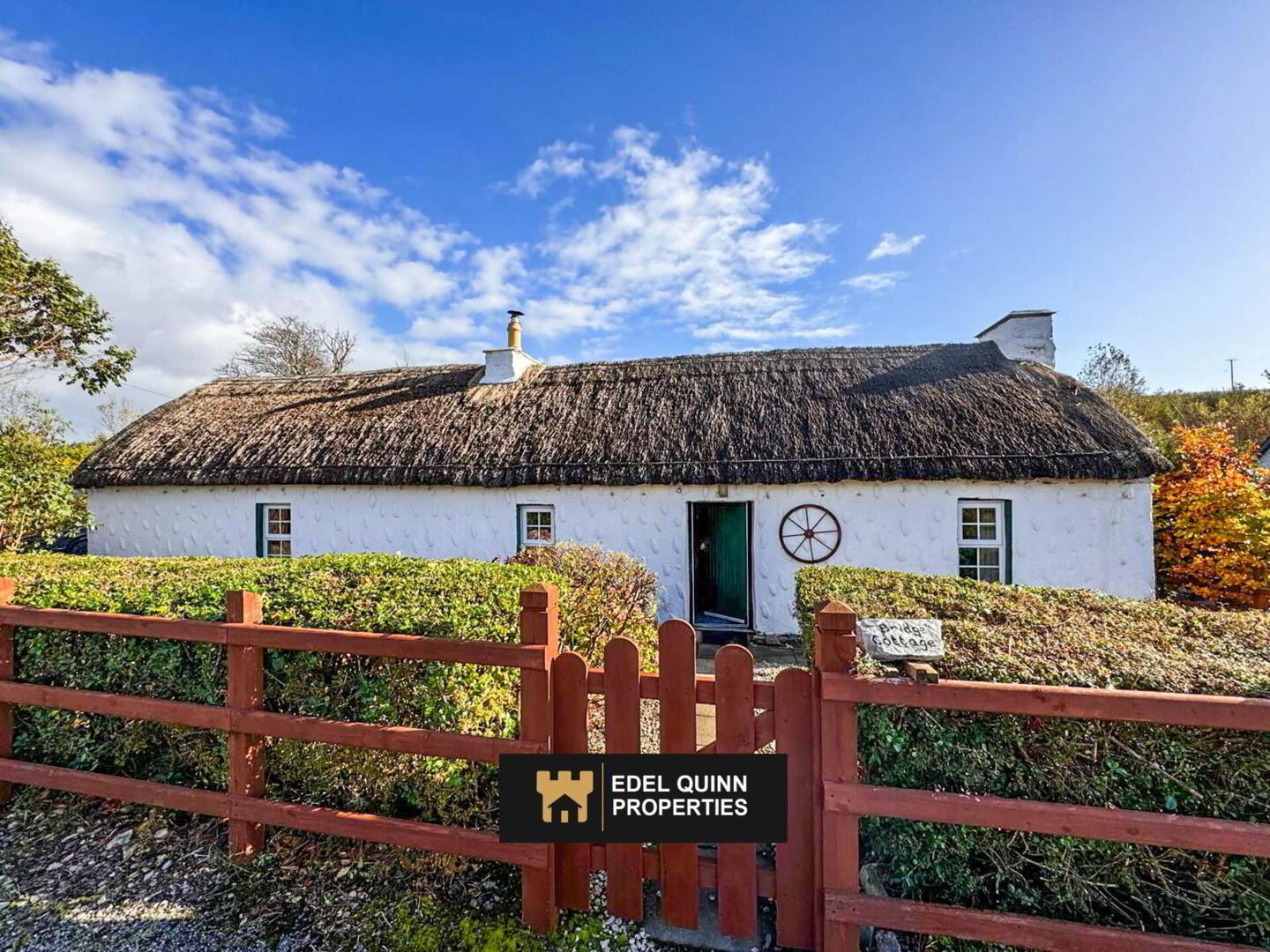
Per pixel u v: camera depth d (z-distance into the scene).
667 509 7.85
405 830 2.45
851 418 7.97
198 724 2.77
